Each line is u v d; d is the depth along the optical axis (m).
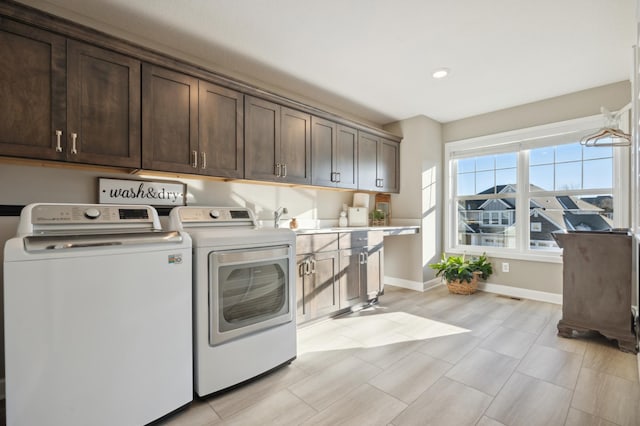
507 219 3.79
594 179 3.18
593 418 1.51
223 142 2.38
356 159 3.54
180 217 2.07
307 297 2.72
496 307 3.26
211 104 2.32
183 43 2.35
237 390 1.78
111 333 1.36
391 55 2.53
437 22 2.10
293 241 2.14
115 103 1.87
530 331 2.60
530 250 3.60
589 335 2.52
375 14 2.02
